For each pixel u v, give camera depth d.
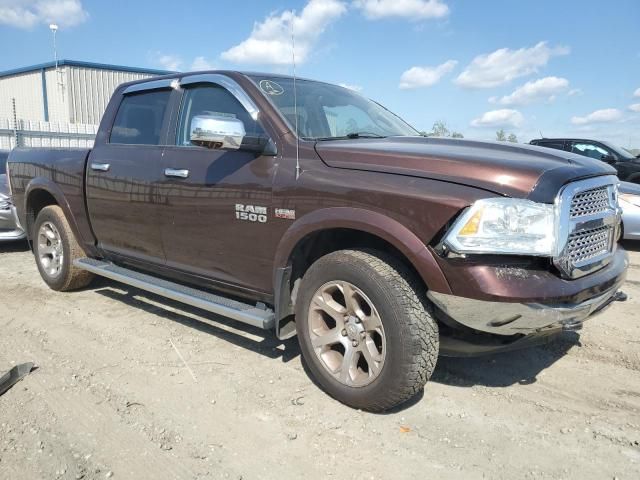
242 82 3.76
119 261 4.79
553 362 3.81
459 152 2.99
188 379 3.48
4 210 7.36
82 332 4.30
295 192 3.21
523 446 2.78
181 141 4.05
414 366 2.80
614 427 2.97
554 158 3.02
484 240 2.59
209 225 3.72
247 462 2.63
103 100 29.48
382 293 2.83
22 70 30.03
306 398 3.24
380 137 3.78
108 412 3.07
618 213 3.25
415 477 2.53
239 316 3.47
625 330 4.43
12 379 3.40
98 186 4.62
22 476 2.50
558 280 2.71
